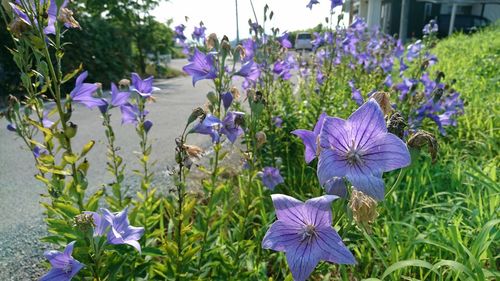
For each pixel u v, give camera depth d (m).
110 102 2.55
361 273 2.52
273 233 1.46
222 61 2.25
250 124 2.66
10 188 4.36
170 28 21.28
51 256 1.56
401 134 1.46
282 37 4.39
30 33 1.80
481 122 4.82
